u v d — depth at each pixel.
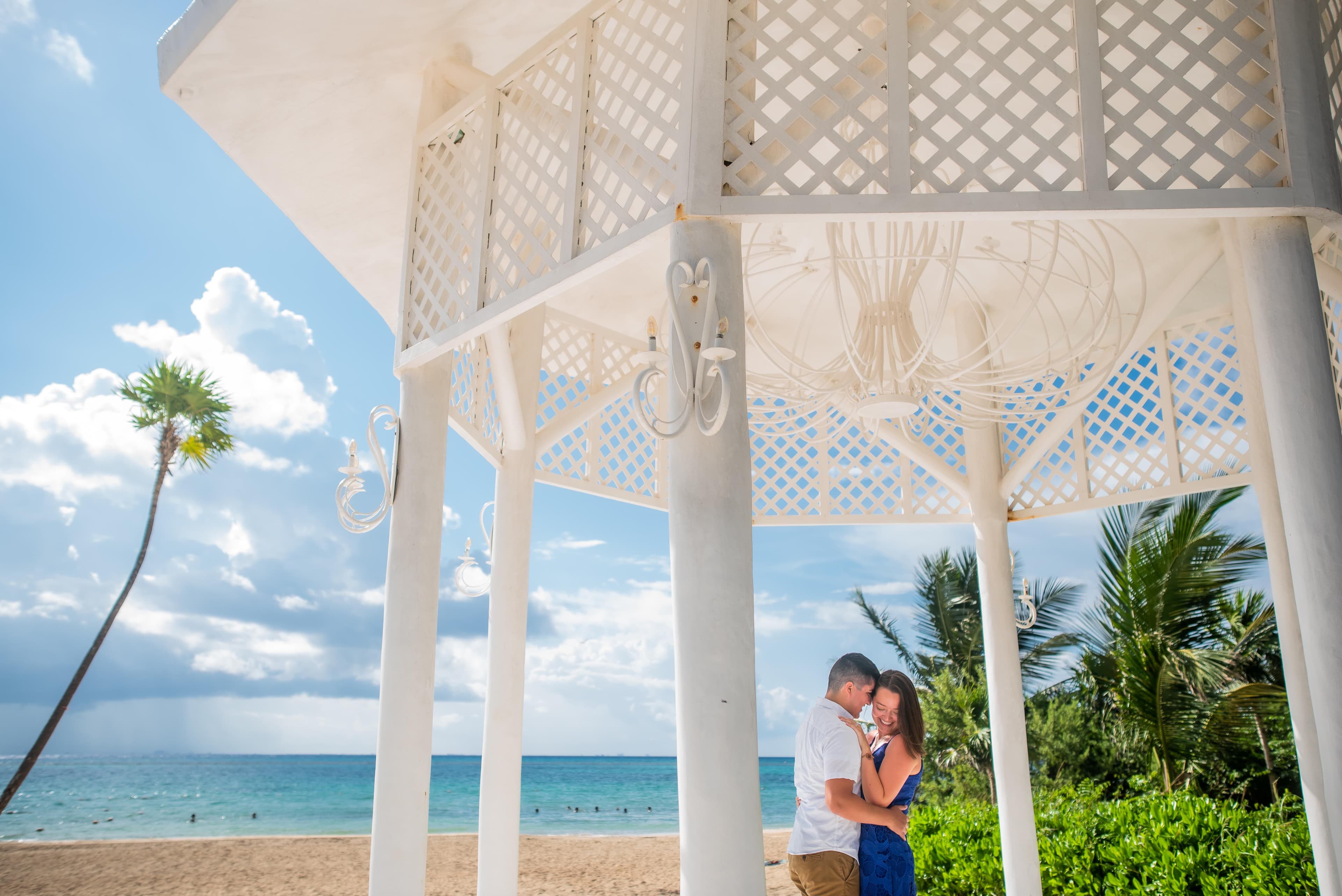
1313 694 2.67
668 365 2.76
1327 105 2.81
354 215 5.06
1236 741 13.40
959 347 5.96
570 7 3.80
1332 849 4.15
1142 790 14.52
